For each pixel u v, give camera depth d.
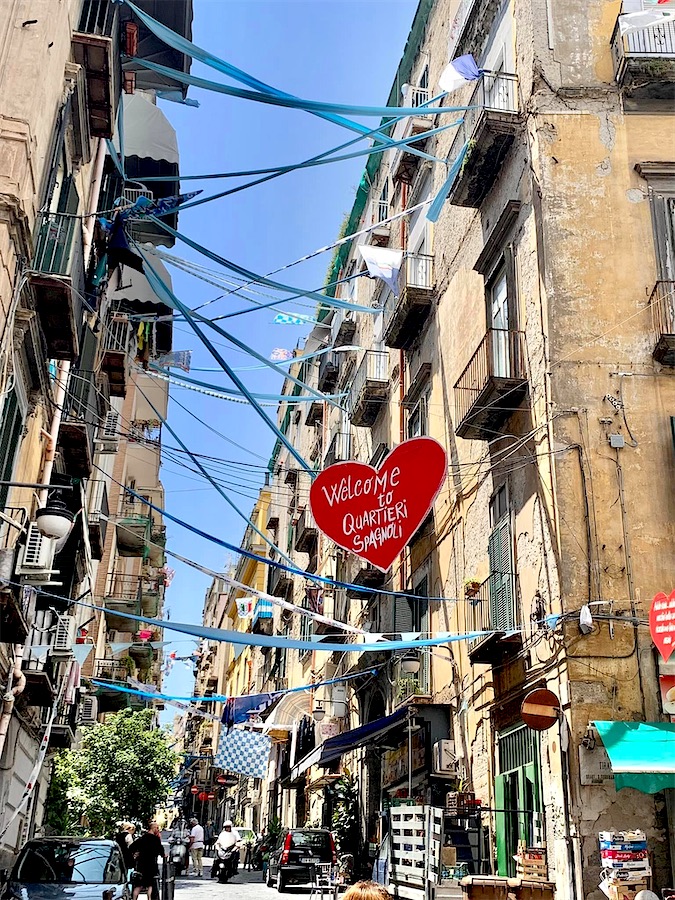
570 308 12.46
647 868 9.31
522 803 11.86
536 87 13.77
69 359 11.88
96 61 12.16
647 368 12.18
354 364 29.03
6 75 9.98
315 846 20.78
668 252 12.81
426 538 18.78
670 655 10.37
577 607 10.97
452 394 17.53
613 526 11.41
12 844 14.83
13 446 11.02
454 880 9.70
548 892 9.85
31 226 10.11
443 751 14.82
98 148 15.35
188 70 15.65
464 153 13.59
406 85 21.91
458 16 18.16
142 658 32.53
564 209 13.02
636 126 13.55
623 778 9.58
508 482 13.61
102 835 22.41
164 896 13.68
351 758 23.72
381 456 23.72
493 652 12.90
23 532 10.18
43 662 12.71
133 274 17.75
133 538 30.41
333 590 29.09
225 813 58.50
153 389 31.28
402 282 21.11
